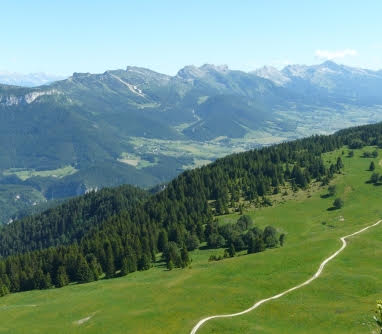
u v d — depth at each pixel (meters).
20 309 110.94
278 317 86.81
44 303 115.50
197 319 88.50
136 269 166.12
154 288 111.56
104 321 92.75
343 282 101.25
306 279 106.19
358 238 136.38
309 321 83.38
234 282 108.12
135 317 92.56
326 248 128.62
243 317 87.56
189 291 104.69
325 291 97.69
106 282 148.88
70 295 126.00
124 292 112.06
